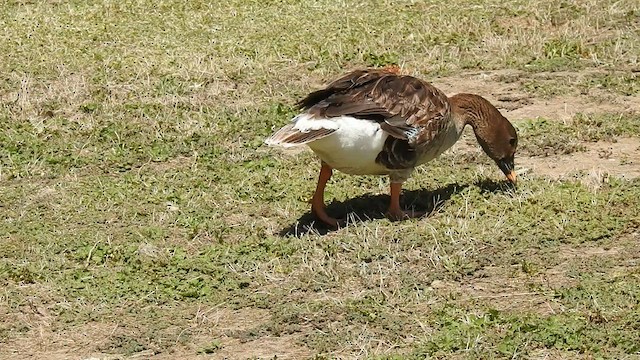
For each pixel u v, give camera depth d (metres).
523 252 10.10
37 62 16.95
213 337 9.04
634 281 9.38
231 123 14.39
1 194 12.23
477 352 8.37
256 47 17.45
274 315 9.25
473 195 11.45
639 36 17.23
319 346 8.72
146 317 9.41
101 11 19.62
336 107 10.30
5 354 8.92
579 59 16.45
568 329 8.62
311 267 10.00
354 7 19.41
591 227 10.47
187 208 11.70
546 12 18.52
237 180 12.45
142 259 10.45
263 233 10.95
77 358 8.81
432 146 10.93
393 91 10.56
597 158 12.62
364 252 10.20
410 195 11.66
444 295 9.43
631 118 13.84
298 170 12.66
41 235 11.11
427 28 18.00
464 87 15.59
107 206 11.84
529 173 12.20
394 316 9.09
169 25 18.77
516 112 14.52
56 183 12.58
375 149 10.47
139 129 14.23
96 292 9.88
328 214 11.36
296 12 19.25
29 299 9.74
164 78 16.20
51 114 14.85
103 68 16.58
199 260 10.37
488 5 19.19
